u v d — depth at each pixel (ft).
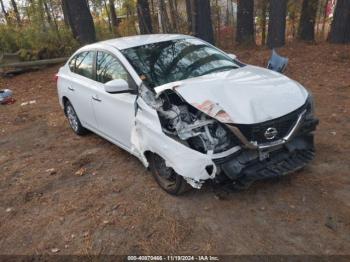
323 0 57.26
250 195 13.69
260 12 56.29
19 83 39.32
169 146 12.64
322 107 22.29
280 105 12.60
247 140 11.96
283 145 12.73
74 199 15.19
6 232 13.65
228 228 12.14
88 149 20.18
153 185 15.35
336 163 15.43
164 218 13.06
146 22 52.08
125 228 12.86
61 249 12.30
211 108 12.25
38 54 45.11
